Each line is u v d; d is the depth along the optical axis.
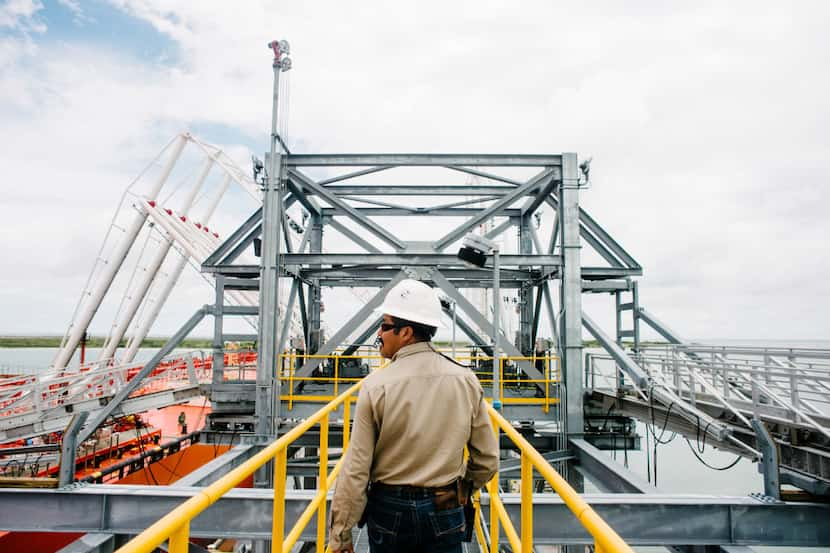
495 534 4.22
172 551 1.61
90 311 21.62
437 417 2.18
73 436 7.77
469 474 2.39
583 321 13.63
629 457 41.16
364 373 16.72
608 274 14.84
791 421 8.77
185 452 22.17
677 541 7.04
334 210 17.81
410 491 2.15
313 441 14.09
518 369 16.39
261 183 13.38
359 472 2.10
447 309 15.04
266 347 12.66
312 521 7.07
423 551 2.17
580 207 14.81
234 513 7.15
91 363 18.83
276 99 13.12
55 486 7.59
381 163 13.55
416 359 2.28
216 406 14.35
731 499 7.24
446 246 13.30
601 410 15.34
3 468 17.39
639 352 15.69
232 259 14.61
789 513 7.06
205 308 14.32
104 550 7.15
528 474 2.80
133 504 7.43
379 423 2.19
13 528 7.38
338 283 18.19
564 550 12.96
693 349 12.58
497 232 17.45
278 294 13.05
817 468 7.69
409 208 17.33
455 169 14.00
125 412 15.45
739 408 10.89
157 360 13.50
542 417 12.96
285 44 13.19
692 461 40.16
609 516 7.12
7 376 20.61
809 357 9.05
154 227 22.78
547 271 15.16
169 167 23.08
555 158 13.59
